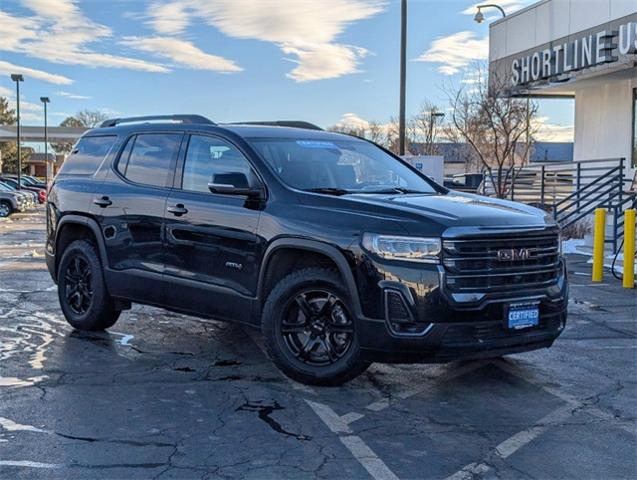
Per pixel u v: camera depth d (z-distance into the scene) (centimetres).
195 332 720
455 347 480
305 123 724
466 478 385
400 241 484
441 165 1714
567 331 746
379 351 491
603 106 1947
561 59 1797
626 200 1491
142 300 644
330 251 505
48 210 749
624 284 1030
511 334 502
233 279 567
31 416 468
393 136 4925
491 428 461
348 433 448
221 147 609
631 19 1602
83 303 709
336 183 591
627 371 598
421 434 448
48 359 609
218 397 514
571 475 391
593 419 481
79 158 738
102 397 510
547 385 558
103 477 378
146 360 612
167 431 446
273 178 563
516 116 2312
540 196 2072
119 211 657
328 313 523
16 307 838
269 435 442
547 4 1945
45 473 381
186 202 604
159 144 659
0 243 1730
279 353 537
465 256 483
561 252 564
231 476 382
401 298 480
